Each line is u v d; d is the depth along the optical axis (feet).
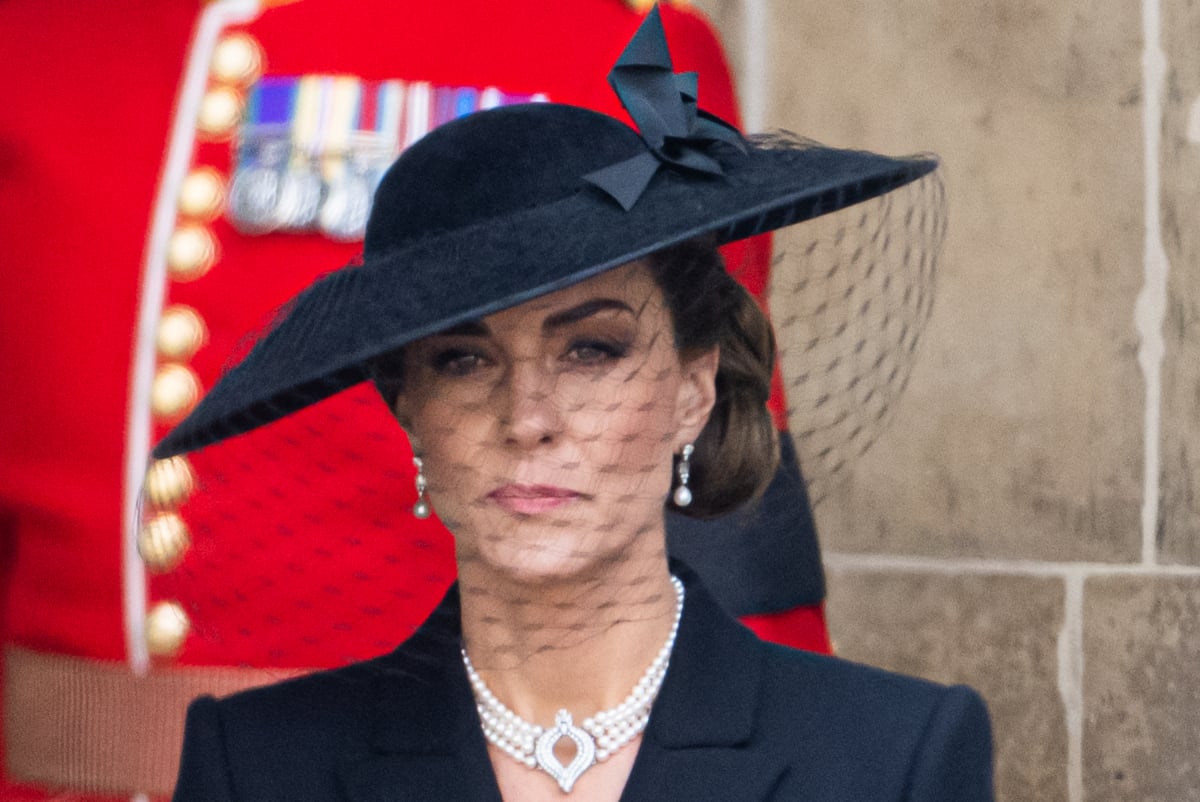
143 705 16.89
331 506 16.16
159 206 17.60
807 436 17.33
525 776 13.91
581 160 13.19
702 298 13.55
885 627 25.82
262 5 18.33
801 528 17.76
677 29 19.71
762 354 15.06
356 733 14.73
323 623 16.22
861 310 17.21
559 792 13.76
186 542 16.26
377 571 16.17
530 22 18.48
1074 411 25.59
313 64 17.97
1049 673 25.67
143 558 16.31
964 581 25.72
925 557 25.75
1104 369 25.52
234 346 16.47
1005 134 25.66
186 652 16.78
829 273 17.12
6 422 17.79
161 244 17.51
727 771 13.74
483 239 12.76
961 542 25.73
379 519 16.15
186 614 16.72
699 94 19.89
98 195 17.67
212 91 17.84
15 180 17.93
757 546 17.47
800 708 14.40
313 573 16.19
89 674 17.26
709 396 14.26
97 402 17.42
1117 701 25.53
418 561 16.21
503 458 12.69
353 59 17.97
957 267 25.61
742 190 13.01
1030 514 25.67
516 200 12.95
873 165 13.55
